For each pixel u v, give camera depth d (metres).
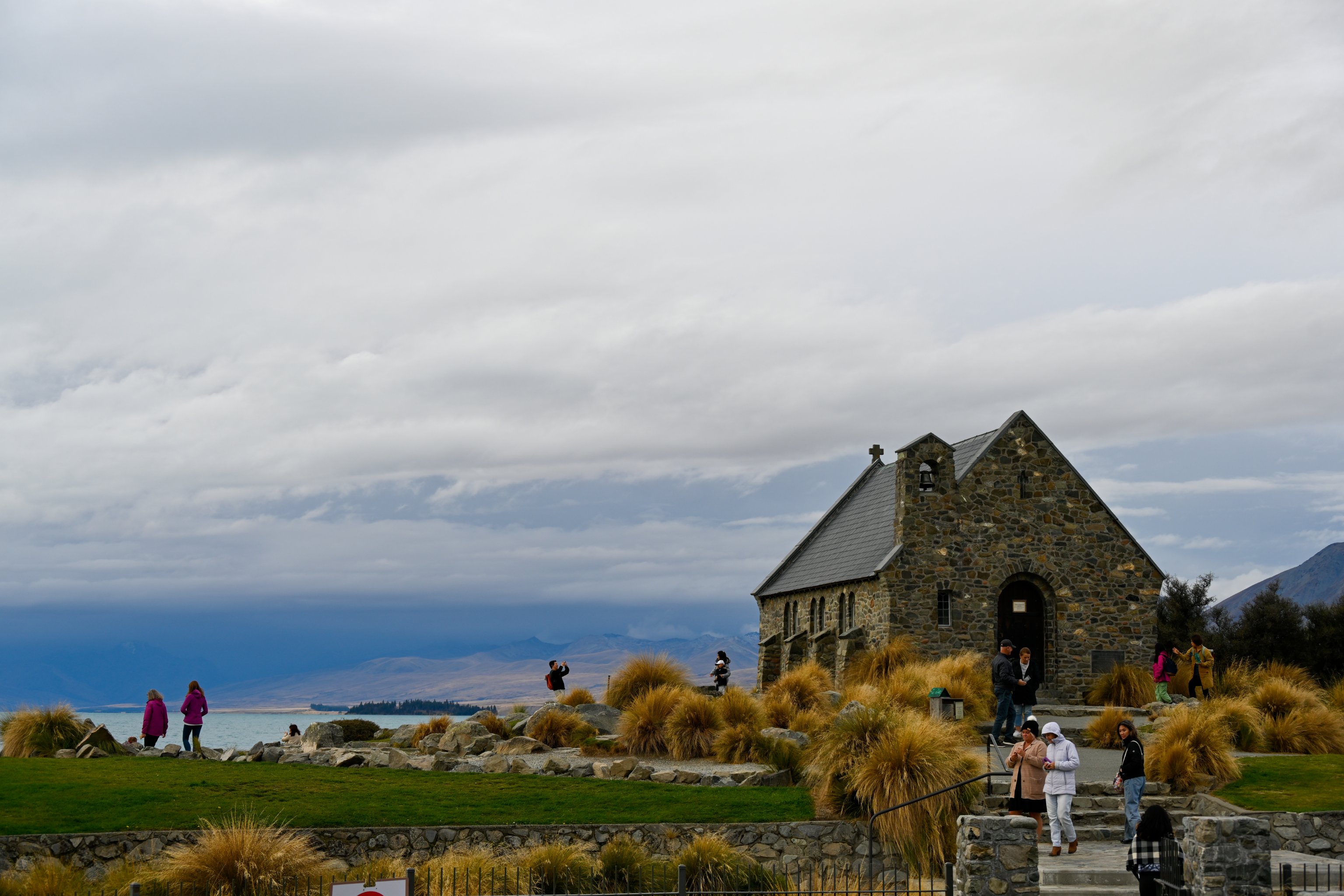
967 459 42.09
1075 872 17.30
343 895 13.05
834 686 37.47
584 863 18.39
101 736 26.61
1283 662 56.72
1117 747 27.47
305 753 26.97
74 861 18.16
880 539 42.22
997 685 26.44
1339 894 15.94
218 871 16.77
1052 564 39.66
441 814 20.44
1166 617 63.16
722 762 25.81
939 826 19.64
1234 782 22.52
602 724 31.08
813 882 19.05
